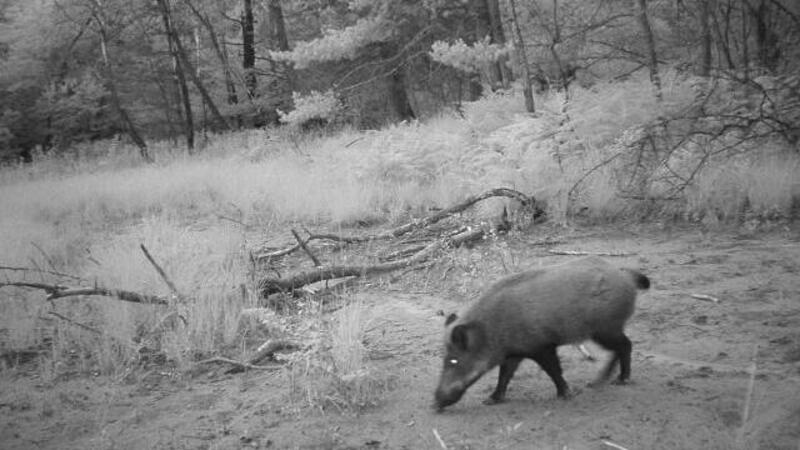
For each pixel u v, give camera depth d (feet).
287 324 23.18
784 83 37.52
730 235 31.58
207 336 23.22
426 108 88.84
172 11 94.17
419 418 17.74
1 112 100.83
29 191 64.95
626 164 36.17
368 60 74.43
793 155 35.55
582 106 43.11
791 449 14.73
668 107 40.06
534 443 16.02
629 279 17.95
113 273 29.53
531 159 39.32
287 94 92.63
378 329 24.40
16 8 98.63
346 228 41.65
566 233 34.50
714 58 58.34
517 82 57.31
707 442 15.34
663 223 34.35
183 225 46.09
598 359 20.54
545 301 17.07
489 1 63.16
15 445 17.95
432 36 71.00
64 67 101.45
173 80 102.78
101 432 18.37
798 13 50.11
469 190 42.01
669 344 20.92
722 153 36.70
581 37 55.77
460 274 29.50
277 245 38.22
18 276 31.58
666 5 57.21
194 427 18.35
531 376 19.88
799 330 20.86
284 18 96.78
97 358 22.95
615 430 16.17
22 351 24.39
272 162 61.93
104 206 56.95
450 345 17.21
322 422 17.99
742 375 18.37
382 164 48.78
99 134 108.06
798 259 27.22
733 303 23.48
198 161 73.46
